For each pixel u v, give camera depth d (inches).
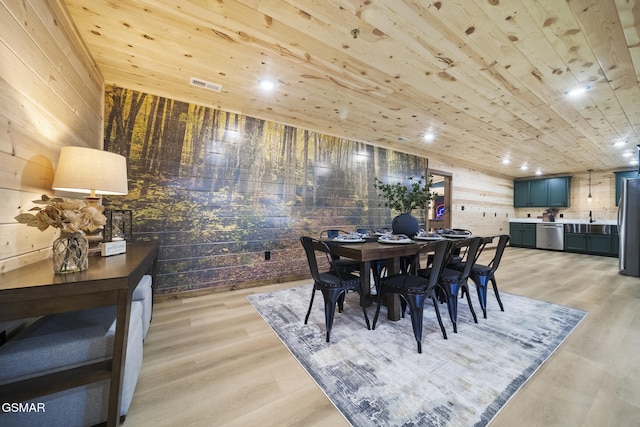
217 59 82.0
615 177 247.6
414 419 47.1
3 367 37.6
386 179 183.0
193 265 113.7
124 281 41.6
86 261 45.9
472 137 156.1
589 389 55.5
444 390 54.9
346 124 138.9
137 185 102.4
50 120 56.6
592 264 191.9
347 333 80.8
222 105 116.6
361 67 85.0
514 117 122.4
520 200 303.7
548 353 69.4
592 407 50.2
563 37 68.1
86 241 46.4
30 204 49.4
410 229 103.7
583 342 75.6
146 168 104.2
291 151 141.3
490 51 74.9
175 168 110.0
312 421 47.1
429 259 109.0
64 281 38.4
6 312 35.4
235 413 48.9
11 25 43.1
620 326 86.4
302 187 145.0
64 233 43.7
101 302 40.8
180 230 111.0
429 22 64.3
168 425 45.9
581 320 91.2
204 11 61.8
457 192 241.4
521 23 63.6
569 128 135.6
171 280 109.3
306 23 65.7
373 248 76.4
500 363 64.7
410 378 58.8
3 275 41.3
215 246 118.6
